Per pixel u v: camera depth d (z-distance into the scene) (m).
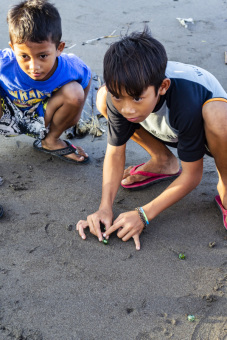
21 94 2.74
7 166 2.89
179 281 2.07
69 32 4.73
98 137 3.25
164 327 1.85
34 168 2.88
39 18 2.38
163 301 1.96
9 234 2.33
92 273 2.11
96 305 1.94
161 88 1.98
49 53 2.44
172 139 2.50
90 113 3.43
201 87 2.13
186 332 1.83
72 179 2.79
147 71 1.82
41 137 2.91
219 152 2.23
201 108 2.11
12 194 2.64
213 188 2.71
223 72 4.00
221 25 5.05
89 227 2.33
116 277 2.08
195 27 4.96
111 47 1.92
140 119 1.96
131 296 1.99
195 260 2.19
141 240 2.31
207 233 2.37
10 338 1.79
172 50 4.42
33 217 2.46
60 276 2.08
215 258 2.20
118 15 5.21
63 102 2.75
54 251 2.23
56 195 2.64
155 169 2.72
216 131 2.12
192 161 2.22
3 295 1.98
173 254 2.23
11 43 2.53
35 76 2.50
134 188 2.71
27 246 2.26
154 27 4.93
